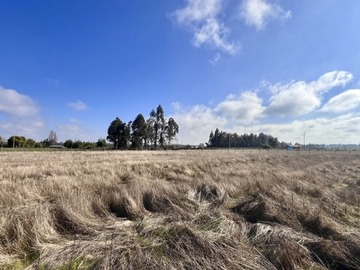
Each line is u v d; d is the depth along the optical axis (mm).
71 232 4387
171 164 17281
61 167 13414
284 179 10250
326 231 4770
